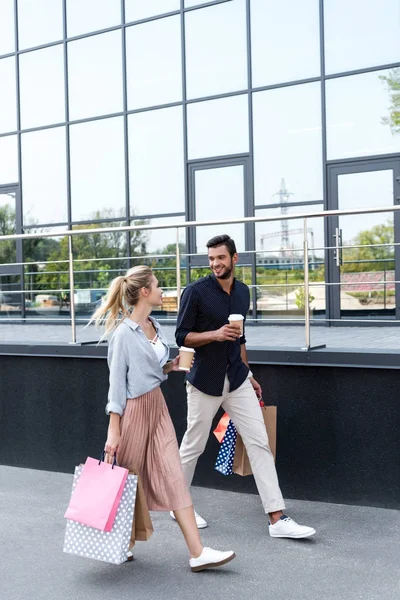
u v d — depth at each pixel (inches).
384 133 357.4
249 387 166.7
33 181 464.4
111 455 140.1
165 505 144.5
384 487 180.7
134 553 158.2
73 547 137.8
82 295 425.4
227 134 398.9
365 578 138.9
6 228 474.9
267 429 171.6
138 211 427.2
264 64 387.9
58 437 231.9
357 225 358.9
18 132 468.4
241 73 394.3
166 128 416.8
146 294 145.7
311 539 161.2
